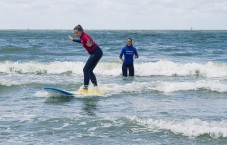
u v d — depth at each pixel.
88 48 17.55
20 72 27.67
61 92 17.00
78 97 16.94
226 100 16.27
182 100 16.23
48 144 9.99
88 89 18.03
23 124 12.06
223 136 10.34
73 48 49.84
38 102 15.84
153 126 11.57
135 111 13.93
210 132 10.59
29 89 19.02
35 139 10.45
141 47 54.34
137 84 19.88
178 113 13.53
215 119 12.48
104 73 27.06
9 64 28.77
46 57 37.34
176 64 29.02
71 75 25.75
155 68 28.44
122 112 13.78
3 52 42.34
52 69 28.06
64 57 37.50
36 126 11.84
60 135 10.85
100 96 17.09
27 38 92.00
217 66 28.61
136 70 27.75
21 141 10.27
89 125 11.90
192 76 26.06
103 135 10.81
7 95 17.44
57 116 13.18
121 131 11.18
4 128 11.59
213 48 52.69
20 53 41.34
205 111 13.92
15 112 13.81
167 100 16.23
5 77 23.83
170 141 10.09
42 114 13.50
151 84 19.88
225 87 19.00
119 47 52.38
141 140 10.26
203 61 34.59
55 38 92.69
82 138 10.54
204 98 16.70
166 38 92.81
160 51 46.91
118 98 16.69
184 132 10.78
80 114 13.50
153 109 14.32
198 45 60.25
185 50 48.59
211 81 21.56
